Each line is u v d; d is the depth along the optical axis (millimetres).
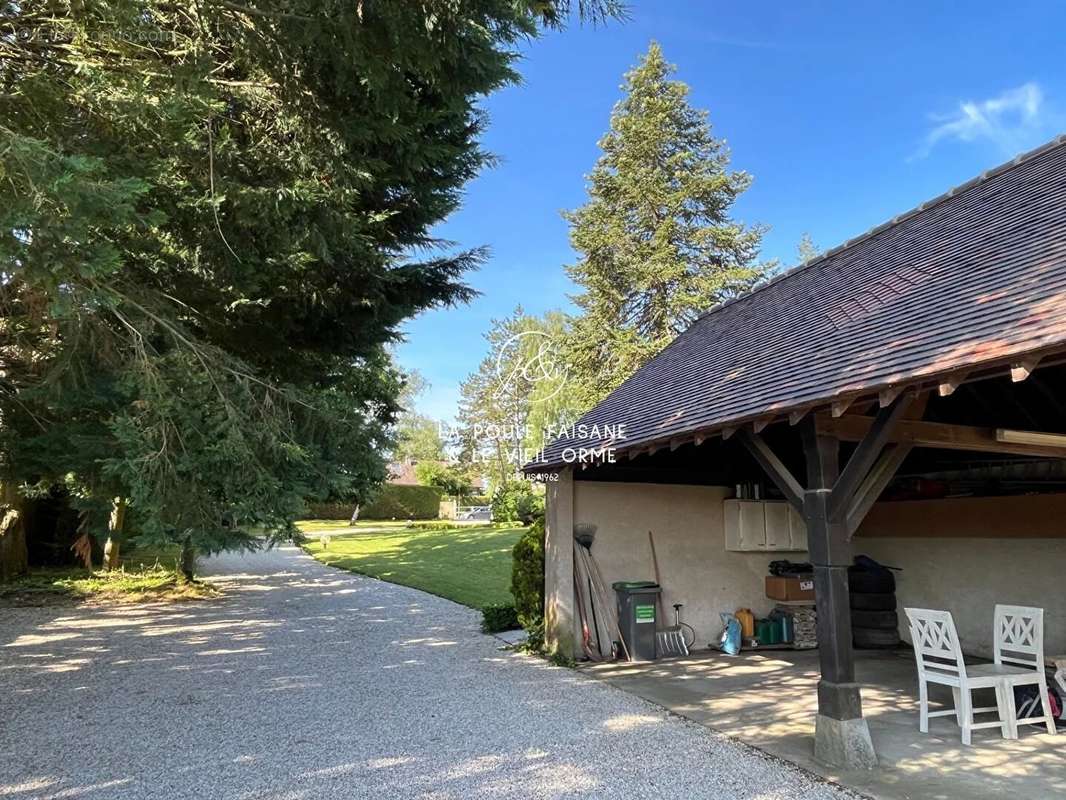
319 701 6242
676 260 24938
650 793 4043
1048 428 7090
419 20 4562
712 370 7973
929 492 8891
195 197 5902
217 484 5629
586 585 8445
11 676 7332
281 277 7418
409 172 7500
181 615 11797
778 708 6000
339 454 6816
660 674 7453
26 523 17562
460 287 9453
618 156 26078
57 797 4012
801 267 10344
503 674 7418
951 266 6059
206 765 4559
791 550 9289
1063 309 3584
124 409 5508
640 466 9078
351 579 17547
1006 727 5121
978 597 8148
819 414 4781
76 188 3590
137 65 4984
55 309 3887
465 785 4176
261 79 5695
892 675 7293
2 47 4910
